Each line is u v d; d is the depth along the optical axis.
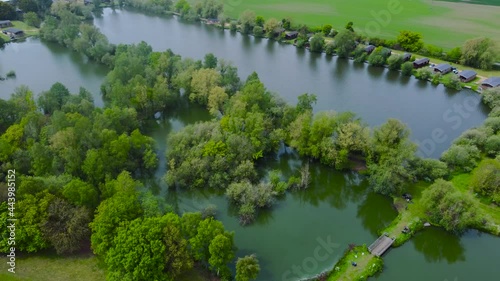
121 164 121.75
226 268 92.38
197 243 91.69
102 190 108.88
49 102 152.62
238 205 119.31
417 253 104.88
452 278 98.75
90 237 100.06
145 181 128.12
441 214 108.25
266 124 137.75
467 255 104.94
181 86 170.75
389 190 119.19
